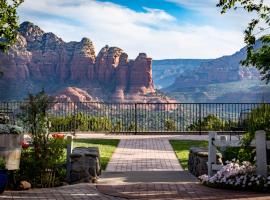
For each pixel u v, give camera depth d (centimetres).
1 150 897
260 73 1358
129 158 1472
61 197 826
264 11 1173
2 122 1057
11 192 877
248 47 1262
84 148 1168
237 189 891
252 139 985
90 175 1028
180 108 2366
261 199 788
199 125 2244
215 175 928
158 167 1299
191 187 929
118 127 2373
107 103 2348
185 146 1784
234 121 2186
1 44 1470
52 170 1002
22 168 974
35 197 824
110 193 862
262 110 1152
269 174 920
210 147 1000
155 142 1931
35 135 1010
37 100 1026
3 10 1405
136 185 958
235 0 1147
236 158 1094
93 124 2355
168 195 841
